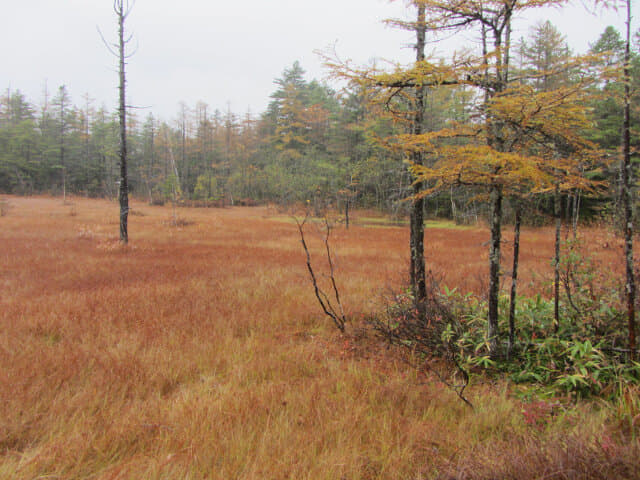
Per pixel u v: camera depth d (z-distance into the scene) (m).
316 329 6.07
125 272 9.56
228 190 52.47
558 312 4.91
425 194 4.76
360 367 4.57
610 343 4.43
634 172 15.74
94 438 3.04
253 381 4.15
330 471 2.71
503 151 4.33
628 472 2.33
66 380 4.01
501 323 5.18
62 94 59.59
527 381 4.32
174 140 61.97
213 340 5.32
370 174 31.27
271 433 3.16
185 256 12.43
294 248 15.23
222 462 2.82
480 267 10.86
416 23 5.32
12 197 47.97
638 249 10.30
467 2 4.46
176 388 4.11
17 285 8.01
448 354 4.63
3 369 4.08
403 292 6.52
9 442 3.07
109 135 60.72
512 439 2.98
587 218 24.94
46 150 57.47
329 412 3.49
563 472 2.32
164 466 2.71
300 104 61.59
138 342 5.03
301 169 43.00
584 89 3.72
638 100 3.96
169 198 47.53
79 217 26.42
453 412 3.64
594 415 3.45
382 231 23.80
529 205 5.25
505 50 4.37
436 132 4.29
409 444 3.03
